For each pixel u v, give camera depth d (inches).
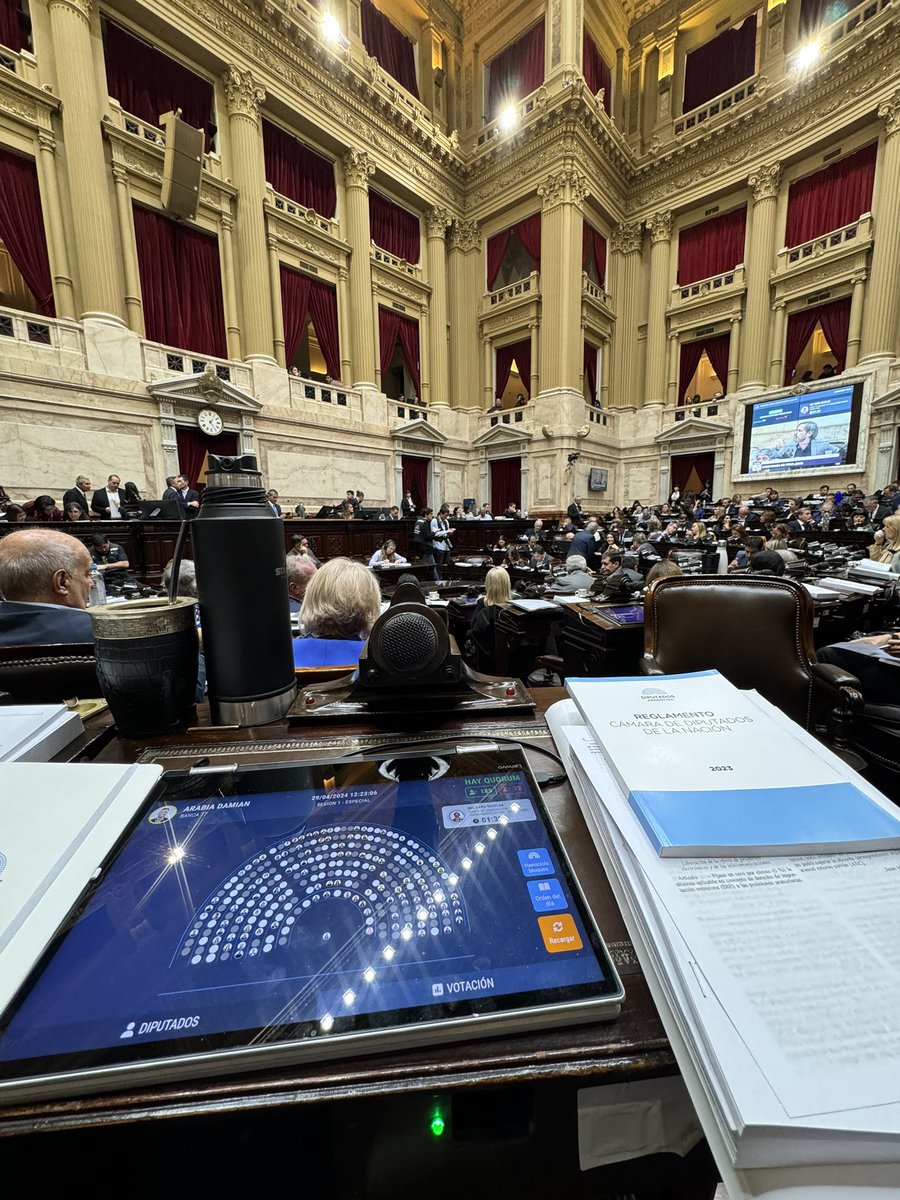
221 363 398.3
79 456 328.8
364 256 483.8
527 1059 14.3
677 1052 14.2
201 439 391.2
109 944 15.9
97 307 332.5
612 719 28.0
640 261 593.3
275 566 31.9
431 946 16.1
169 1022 14.1
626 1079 17.8
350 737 30.5
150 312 368.2
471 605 164.1
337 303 484.4
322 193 466.0
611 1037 14.8
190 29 360.8
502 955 15.9
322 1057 14.1
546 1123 17.8
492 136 559.8
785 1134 11.9
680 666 67.1
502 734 31.3
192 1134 17.1
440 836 20.5
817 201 474.3
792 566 163.9
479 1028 14.5
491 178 555.2
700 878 18.2
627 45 571.8
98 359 333.7
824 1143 12.0
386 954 15.9
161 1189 17.1
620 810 21.7
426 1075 13.9
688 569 191.9
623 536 386.9
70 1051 13.5
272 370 422.9
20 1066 13.2
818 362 571.2
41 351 314.8
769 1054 12.9
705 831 19.6
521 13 525.3
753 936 15.9
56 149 321.1
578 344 530.9
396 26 523.2
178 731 31.6
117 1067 13.2
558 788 26.8
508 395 703.7
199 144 341.4
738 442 522.6
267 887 18.0
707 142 517.7
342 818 21.4
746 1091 12.2
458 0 566.6
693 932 16.1
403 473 547.2
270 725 32.5
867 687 70.6
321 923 16.8
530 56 524.4
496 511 601.3
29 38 314.3
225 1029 13.9
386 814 21.6
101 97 334.0
